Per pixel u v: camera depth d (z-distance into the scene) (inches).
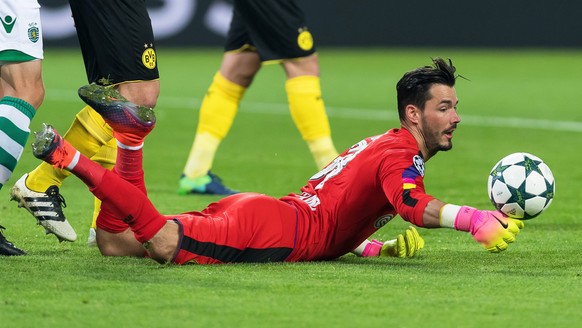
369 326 500.4
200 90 2374.5
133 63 712.4
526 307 542.0
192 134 1656.0
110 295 557.0
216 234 653.3
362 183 669.9
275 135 1663.4
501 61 3063.5
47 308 526.6
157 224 637.3
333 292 573.3
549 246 777.6
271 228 668.7
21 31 678.5
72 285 581.0
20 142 686.5
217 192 1091.9
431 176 1222.3
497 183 649.0
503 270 661.3
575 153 1454.2
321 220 685.9
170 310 525.3
